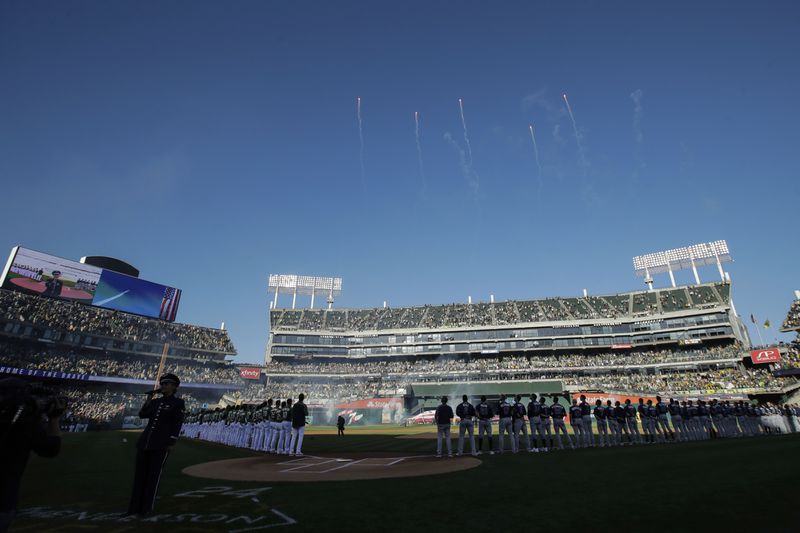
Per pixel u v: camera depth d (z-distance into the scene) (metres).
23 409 5.23
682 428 27.31
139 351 75.56
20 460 5.18
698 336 75.94
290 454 22.12
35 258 67.56
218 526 7.81
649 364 75.94
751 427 31.28
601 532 7.01
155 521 8.22
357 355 94.06
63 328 66.56
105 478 13.92
